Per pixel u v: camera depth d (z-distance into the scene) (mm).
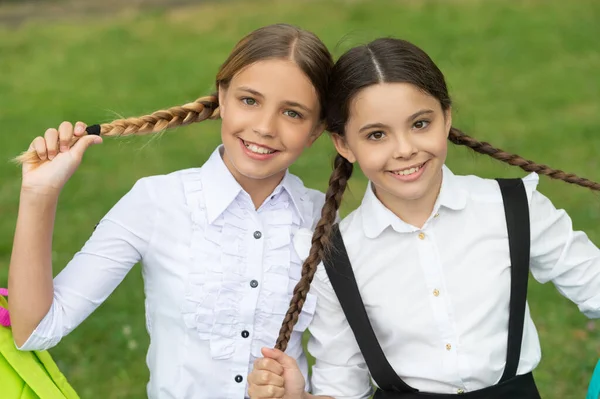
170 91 11094
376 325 2949
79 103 10742
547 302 5605
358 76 2781
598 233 6395
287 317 2838
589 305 2982
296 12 14742
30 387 2803
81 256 2914
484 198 2965
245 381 2963
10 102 10914
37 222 2711
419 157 2775
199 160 8703
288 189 3057
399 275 2928
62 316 2812
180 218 2973
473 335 2865
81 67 12438
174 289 2941
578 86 10711
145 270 3031
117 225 2932
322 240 2922
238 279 2947
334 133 2965
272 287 2967
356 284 2947
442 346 2873
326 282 2996
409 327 2893
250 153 2867
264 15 14727
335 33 13266
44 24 15000
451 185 2949
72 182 8070
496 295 2885
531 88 10727
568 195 7215
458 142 3143
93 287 2887
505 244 2920
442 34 12992
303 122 2895
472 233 2922
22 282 2721
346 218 3051
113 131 2883
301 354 3113
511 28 13070
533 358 2965
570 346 5098
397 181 2799
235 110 2867
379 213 2928
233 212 2994
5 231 7047
